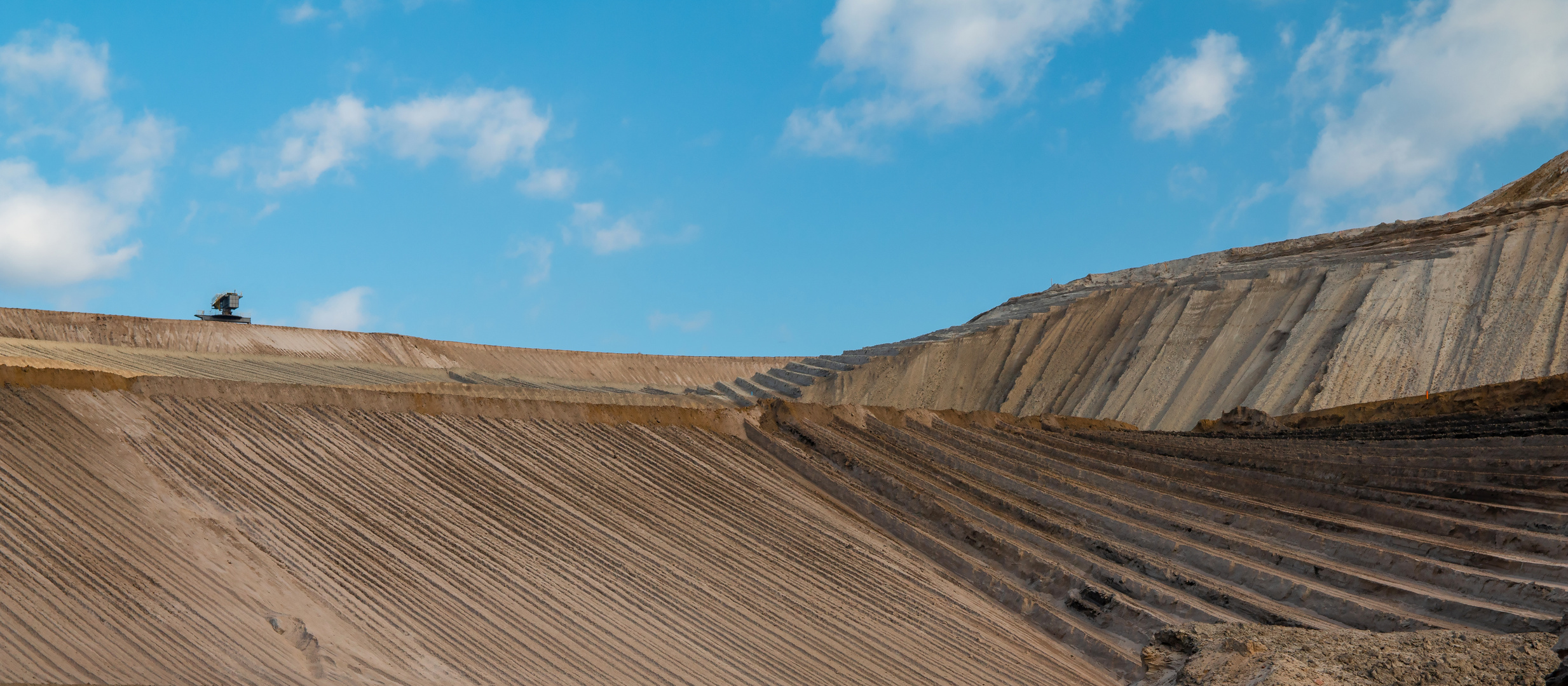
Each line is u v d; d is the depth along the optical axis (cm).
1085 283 5181
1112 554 1499
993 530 1602
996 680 1109
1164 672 1099
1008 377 4019
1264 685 873
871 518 1586
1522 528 1461
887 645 1146
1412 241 3778
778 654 1059
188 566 916
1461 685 927
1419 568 1350
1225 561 1434
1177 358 3606
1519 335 2889
